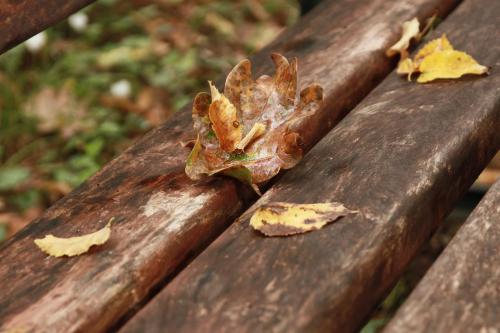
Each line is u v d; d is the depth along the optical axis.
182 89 1.60
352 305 0.61
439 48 0.84
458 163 0.71
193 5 1.95
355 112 0.77
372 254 0.62
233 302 0.60
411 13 0.92
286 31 0.92
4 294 0.63
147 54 1.68
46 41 1.63
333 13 0.93
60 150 1.42
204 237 0.68
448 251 0.63
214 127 0.69
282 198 0.68
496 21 0.88
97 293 0.62
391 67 0.87
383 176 0.69
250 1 1.95
